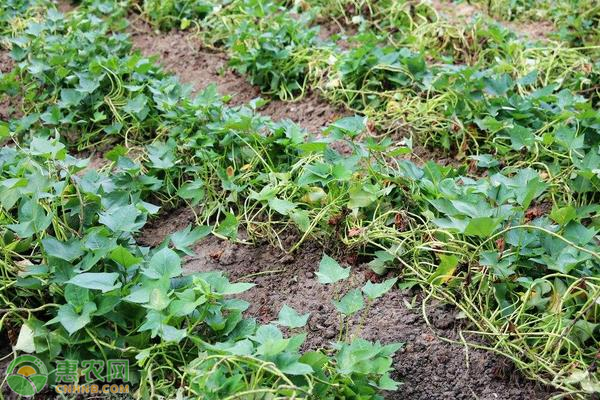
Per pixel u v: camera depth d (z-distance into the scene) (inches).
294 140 123.6
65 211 111.6
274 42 152.8
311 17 172.4
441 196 112.3
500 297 102.3
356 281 109.9
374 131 139.0
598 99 146.6
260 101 130.9
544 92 132.7
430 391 97.3
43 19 170.7
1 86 144.6
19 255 105.0
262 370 88.7
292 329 103.4
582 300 100.3
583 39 166.1
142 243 117.4
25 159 113.9
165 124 134.4
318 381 90.0
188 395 92.8
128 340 95.8
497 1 188.9
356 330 103.1
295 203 116.3
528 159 127.4
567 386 95.0
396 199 117.3
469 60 160.2
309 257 114.0
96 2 176.2
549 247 103.1
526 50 156.9
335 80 146.6
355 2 176.9
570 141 119.6
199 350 94.9
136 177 119.6
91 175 114.3
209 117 131.9
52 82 144.9
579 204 118.2
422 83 144.3
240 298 108.5
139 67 141.4
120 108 139.3
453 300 104.0
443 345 101.3
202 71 159.8
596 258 99.3
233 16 169.3
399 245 109.5
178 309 93.3
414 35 166.1
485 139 133.0
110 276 94.7
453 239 107.2
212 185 123.6
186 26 173.8
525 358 98.4
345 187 116.9
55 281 97.7
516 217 107.4
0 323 97.6
